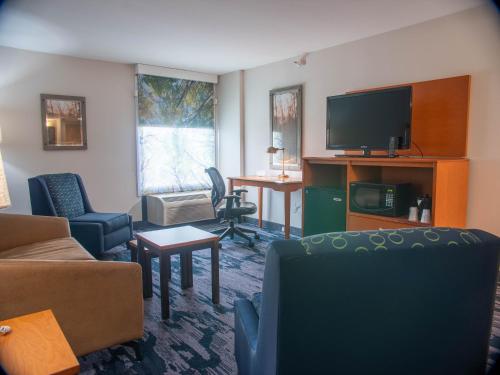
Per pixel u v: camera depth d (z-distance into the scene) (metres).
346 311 1.06
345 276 1.03
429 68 3.44
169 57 4.72
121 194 5.12
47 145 4.47
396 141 3.28
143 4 2.99
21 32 3.66
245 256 3.90
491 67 3.05
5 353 1.24
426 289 1.10
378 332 1.10
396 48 3.67
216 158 6.01
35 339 1.33
